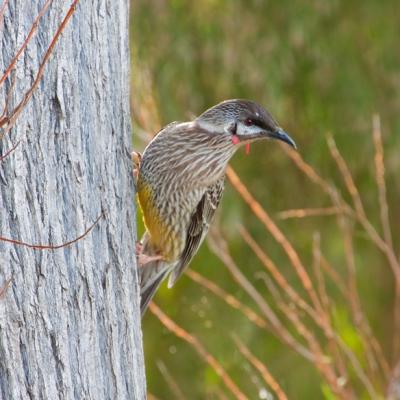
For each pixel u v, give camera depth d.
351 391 10.99
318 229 17.69
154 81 15.69
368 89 16.36
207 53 16.16
